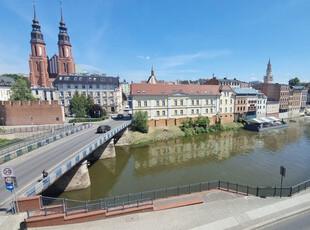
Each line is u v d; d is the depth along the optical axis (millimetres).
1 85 67438
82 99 47875
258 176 22375
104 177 22703
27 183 13930
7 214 10375
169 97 44719
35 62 71000
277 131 47219
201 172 23719
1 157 17594
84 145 23297
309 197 13578
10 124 39531
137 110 43125
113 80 57906
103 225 10344
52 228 9953
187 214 11438
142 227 10211
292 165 25828
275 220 10961
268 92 69688
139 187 19938
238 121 53938
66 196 18297
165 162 27516
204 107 49031
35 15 69812
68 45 73750
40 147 22594
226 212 11672
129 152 31812
